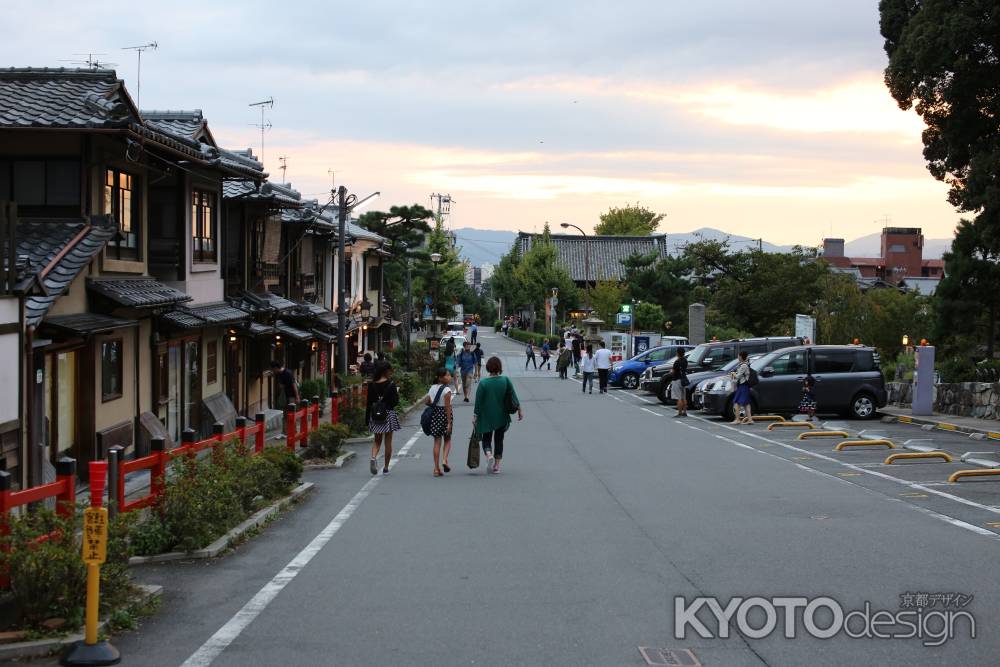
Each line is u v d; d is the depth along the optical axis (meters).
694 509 12.22
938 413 26.23
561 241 101.19
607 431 23.19
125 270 17.64
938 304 37.12
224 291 24.53
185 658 6.36
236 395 26.45
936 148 27.41
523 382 45.12
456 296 84.38
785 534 10.54
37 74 17.62
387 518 11.74
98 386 16.31
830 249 110.62
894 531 10.70
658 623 7.13
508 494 13.55
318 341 35.78
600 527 10.98
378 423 16.02
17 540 6.96
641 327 60.28
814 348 26.28
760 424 25.00
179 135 18.92
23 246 14.59
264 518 11.44
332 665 6.18
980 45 24.05
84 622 6.88
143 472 16.39
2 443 12.10
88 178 16.11
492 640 6.70
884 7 27.64
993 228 24.33
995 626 7.09
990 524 11.09
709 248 61.25
